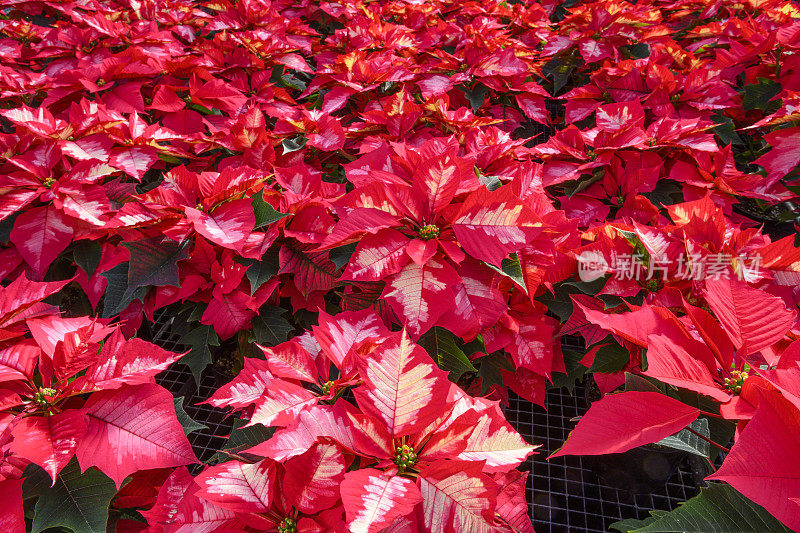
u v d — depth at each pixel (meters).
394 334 1.10
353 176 1.63
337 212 1.43
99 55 2.62
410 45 2.97
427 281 1.39
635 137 2.10
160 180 2.21
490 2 3.49
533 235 1.34
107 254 1.83
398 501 0.91
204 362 1.74
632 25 3.12
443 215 1.45
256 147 2.08
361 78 2.63
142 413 1.19
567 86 3.51
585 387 1.95
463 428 1.05
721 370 1.14
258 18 3.08
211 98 2.36
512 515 1.12
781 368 1.02
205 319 1.68
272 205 1.83
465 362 1.52
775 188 2.07
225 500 0.99
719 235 1.47
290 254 1.72
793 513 0.79
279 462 1.06
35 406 1.15
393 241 1.42
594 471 1.64
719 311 1.14
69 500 1.11
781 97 2.54
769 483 0.82
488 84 2.67
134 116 2.08
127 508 1.26
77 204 1.74
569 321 1.65
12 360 1.19
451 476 0.98
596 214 2.07
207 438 1.83
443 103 2.25
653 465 1.50
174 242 1.70
